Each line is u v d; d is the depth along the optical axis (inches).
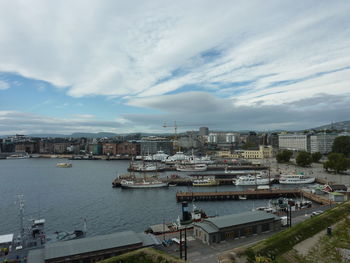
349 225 2731.3
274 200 5551.2
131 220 4291.3
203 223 2854.3
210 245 2561.5
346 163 7760.8
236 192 5851.4
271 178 7588.6
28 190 7234.3
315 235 2459.4
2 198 6240.2
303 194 5753.0
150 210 4891.7
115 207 5137.8
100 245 2298.2
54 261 2094.0
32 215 4690.0
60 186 7800.2
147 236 2603.3
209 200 5679.1
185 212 3518.7
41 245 2878.9
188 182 7564.0
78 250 2212.1
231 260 1857.8
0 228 4037.9
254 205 5201.8
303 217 3447.3
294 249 2188.7
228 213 4633.4
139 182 7332.7
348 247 2276.1
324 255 2143.2
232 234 2706.7
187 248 2496.3
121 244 2327.8
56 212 4847.4
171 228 3257.9
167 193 6515.8
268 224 2925.7
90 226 4023.1
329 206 4069.9
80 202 5615.2
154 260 1932.8
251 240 2669.8
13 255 2598.4
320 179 7180.1
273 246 2145.7
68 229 3907.5
